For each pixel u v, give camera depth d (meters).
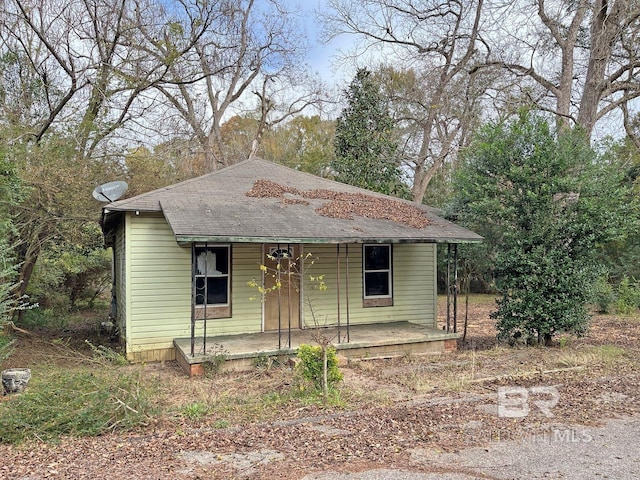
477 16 21.17
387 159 20.50
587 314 10.47
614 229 9.75
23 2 13.62
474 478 4.14
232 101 27.09
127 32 15.67
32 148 11.76
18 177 9.45
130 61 15.42
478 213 10.70
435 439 5.04
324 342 6.84
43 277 14.85
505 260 10.44
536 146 10.12
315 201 11.32
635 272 18.55
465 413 5.90
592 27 15.76
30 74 15.02
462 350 10.35
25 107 14.66
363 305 11.76
